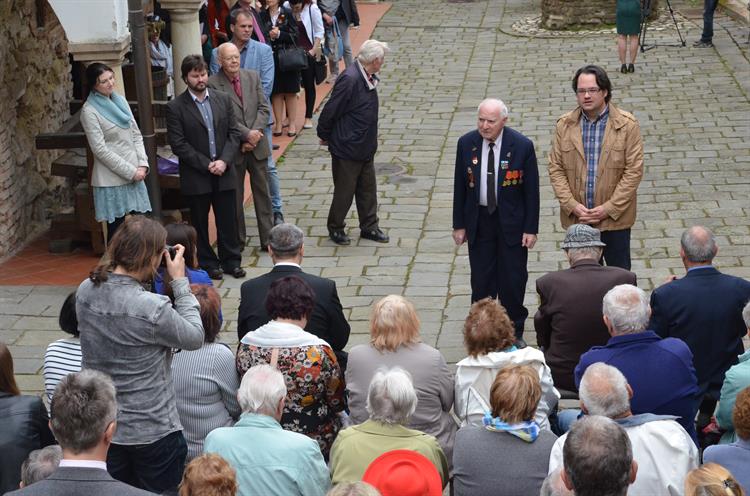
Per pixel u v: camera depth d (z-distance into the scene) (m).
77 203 12.35
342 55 21.05
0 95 12.32
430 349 6.71
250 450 5.45
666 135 16.44
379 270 11.94
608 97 9.41
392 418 5.70
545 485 4.95
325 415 6.67
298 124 17.98
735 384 6.49
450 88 20.09
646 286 11.16
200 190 11.43
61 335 10.45
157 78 14.11
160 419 6.04
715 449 5.60
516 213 9.60
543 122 17.53
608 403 5.74
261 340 6.55
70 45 11.26
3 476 5.72
